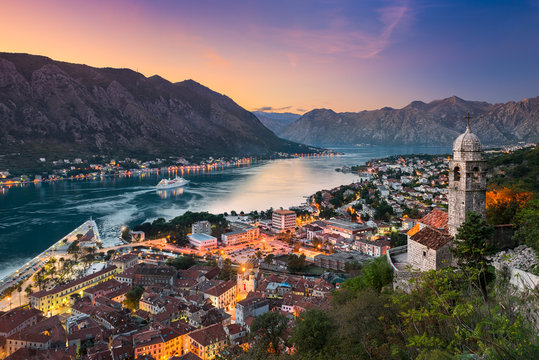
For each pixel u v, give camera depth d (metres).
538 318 39.50
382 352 47.00
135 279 197.12
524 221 66.69
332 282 187.50
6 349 131.88
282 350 90.56
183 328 137.00
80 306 164.00
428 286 43.47
